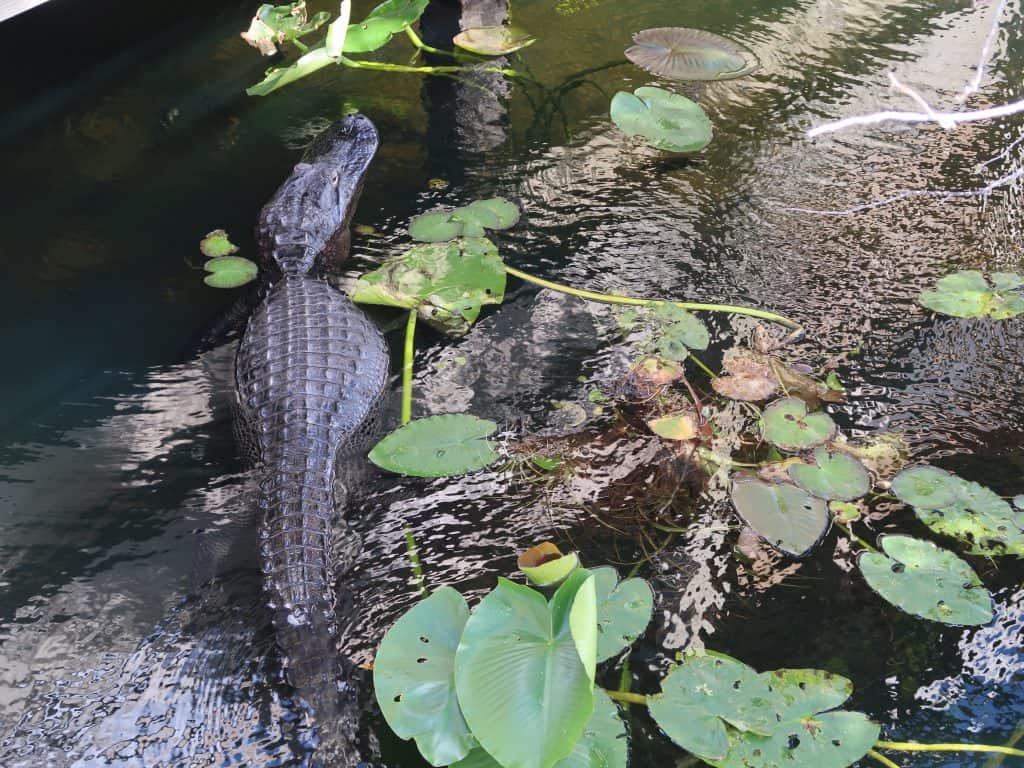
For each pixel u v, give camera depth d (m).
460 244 4.55
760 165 5.09
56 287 4.35
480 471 3.50
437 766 2.39
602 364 3.95
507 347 4.05
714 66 5.84
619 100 5.36
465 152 5.24
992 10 6.42
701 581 3.08
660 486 3.43
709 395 3.80
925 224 4.66
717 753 2.46
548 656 2.47
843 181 4.96
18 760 2.55
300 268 4.36
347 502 3.37
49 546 3.19
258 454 3.53
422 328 4.14
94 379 3.89
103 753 2.57
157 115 5.52
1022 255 4.46
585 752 2.47
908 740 2.63
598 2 6.67
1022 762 2.56
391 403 3.81
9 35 5.84
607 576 2.98
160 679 2.76
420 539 3.24
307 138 5.36
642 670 2.81
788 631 2.93
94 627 2.92
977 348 3.97
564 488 3.43
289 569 3.02
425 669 2.58
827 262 4.45
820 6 6.59
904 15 6.42
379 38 5.20
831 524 3.25
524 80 5.86
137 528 3.26
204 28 6.36
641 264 4.46
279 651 2.83
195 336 4.13
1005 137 5.21
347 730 2.63
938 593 2.93
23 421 3.68
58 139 5.29
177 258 4.54
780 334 4.06
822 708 2.59
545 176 5.05
